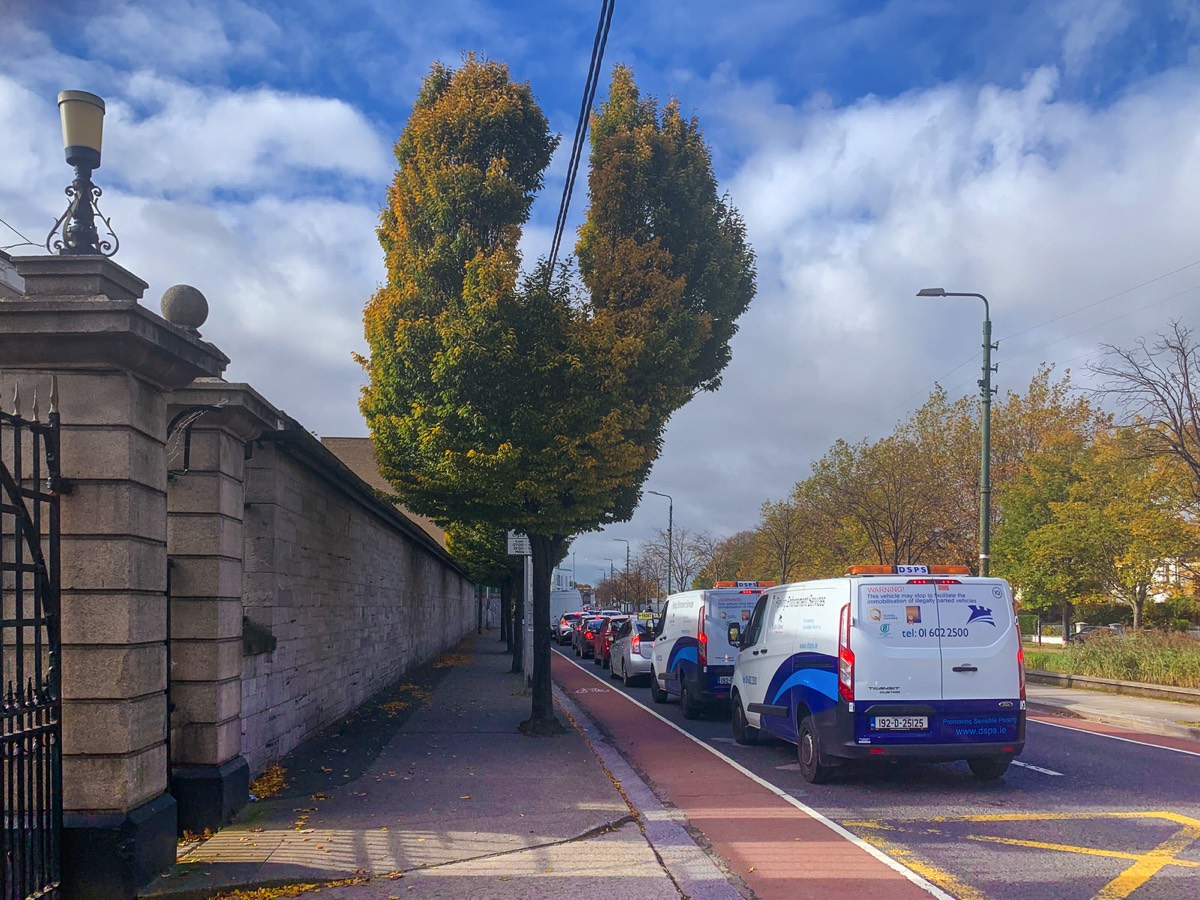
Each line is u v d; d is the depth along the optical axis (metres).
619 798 8.89
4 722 5.46
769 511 42.44
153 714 6.37
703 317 13.33
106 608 6.00
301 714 11.52
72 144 6.43
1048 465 34.94
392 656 19.83
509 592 35.62
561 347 12.26
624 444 12.38
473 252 12.36
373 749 11.46
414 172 12.96
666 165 13.70
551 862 6.80
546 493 12.23
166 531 6.63
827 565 35.81
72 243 6.40
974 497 33.06
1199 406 18.12
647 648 22.70
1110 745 12.73
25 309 5.79
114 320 5.82
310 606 11.94
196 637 7.71
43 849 5.56
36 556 5.62
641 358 12.66
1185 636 20.81
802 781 10.22
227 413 7.74
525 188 13.21
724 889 6.23
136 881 5.94
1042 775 10.41
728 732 14.52
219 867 6.48
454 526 25.88
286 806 8.34
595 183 13.66
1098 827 7.93
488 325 11.62
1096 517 30.69
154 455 6.44
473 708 16.06
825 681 9.85
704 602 15.93
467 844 7.22
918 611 9.60
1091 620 43.59
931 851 7.19
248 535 9.99
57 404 5.86
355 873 6.47
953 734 9.42
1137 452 19.88
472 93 13.00
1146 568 29.75
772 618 11.78
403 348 12.10
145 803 6.24
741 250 14.73
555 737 12.77
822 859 6.98
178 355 6.39
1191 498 22.36
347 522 14.48
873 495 30.02
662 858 6.98
